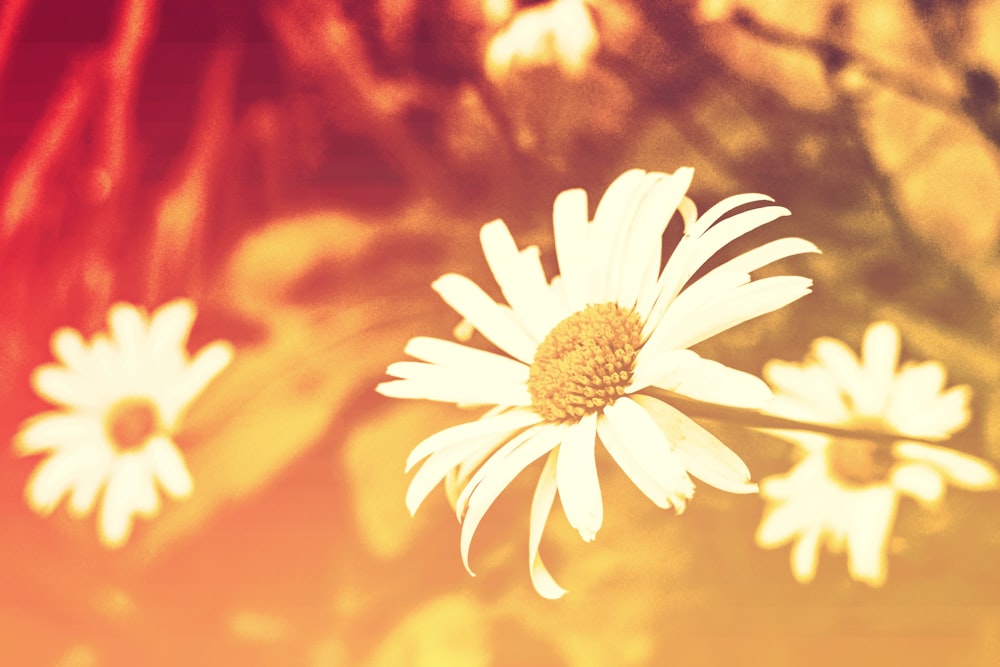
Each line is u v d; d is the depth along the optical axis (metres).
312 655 0.50
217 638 0.51
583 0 0.51
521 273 0.41
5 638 0.53
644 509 0.49
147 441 0.52
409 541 0.51
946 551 0.46
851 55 0.51
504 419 0.40
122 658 0.52
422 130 0.54
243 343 0.54
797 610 0.47
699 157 0.52
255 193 0.56
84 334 0.56
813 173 0.51
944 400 0.46
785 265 0.50
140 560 0.53
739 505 0.48
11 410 0.56
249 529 0.52
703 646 0.48
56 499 0.52
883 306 0.49
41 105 0.58
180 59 0.57
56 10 0.58
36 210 0.57
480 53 0.53
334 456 0.52
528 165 0.53
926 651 0.46
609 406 0.39
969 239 0.50
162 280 0.56
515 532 0.50
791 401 0.46
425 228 0.54
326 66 0.54
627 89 0.52
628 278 0.40
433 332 0.53
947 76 0.51
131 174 0.57
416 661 0.49
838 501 0.46
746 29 0.51
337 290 0.54
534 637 0.49
